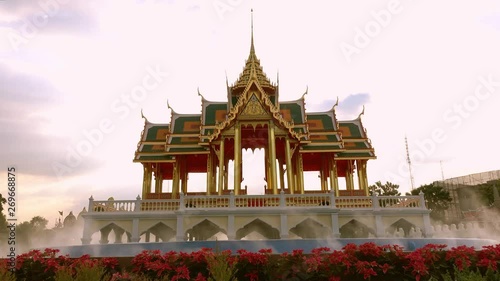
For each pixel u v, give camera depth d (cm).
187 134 3609
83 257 1346
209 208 2664
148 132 3759
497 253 1281
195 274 1211
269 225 2631
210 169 3400
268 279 1229
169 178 4022
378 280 1199
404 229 3130
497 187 7731
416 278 1163
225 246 1827
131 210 2762
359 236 3120
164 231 2923
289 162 3212
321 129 3662
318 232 2895
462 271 1056
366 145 3669
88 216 2691
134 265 1283
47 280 1228
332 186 3409
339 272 1205
